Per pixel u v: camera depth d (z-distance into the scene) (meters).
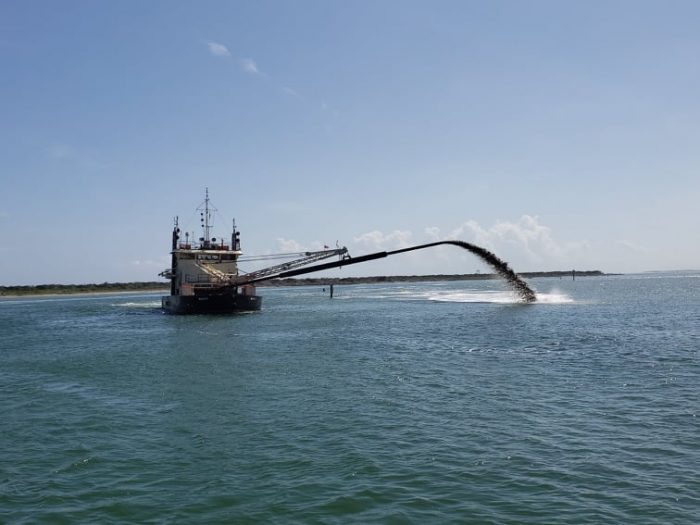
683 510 11.84
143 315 79.94
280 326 55.56
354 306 90.06
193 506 12.62
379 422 18.89
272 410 20.91
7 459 16.09
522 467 14.48
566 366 28.94
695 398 21.39
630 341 38.31
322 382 25.94
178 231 78.31
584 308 71.12
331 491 13.23
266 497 12.99
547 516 11.73
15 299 183.00
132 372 30.33
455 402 21.47
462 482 13.59
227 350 38.31
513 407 20.55
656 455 15.12
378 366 30.05
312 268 65.38
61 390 26.06
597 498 12.54
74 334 54.47
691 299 91.25
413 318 61.62
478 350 35.34
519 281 85.06
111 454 16.39
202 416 20.38
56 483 14.23
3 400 24.12
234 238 80.56
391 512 12.04
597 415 19.23
